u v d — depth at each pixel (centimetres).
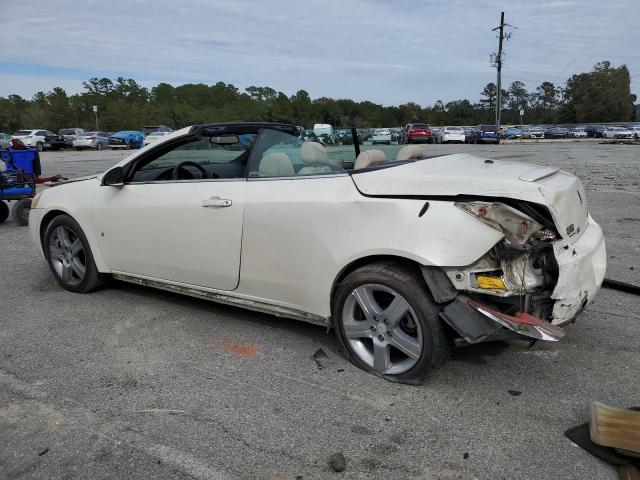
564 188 309
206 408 298
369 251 313
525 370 335
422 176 315
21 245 709
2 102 7406
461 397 305
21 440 271
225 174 442
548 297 299
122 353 369
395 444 264
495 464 248
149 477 243
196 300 472
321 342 383
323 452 259
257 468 249
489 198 294
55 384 326
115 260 455
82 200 465
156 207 412
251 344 381
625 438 252
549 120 10912
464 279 291
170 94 9294
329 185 338
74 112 7519
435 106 10894
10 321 428
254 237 363
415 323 305
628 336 381
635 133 4894
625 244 640
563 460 250
